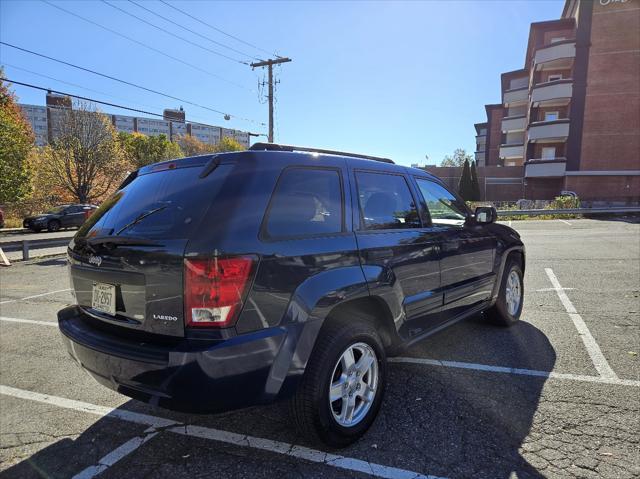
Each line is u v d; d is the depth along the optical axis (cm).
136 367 220
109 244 249
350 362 268
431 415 302
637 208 2367
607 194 3086
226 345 207
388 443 270
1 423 310
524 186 3538
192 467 253
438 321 366
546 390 335
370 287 275
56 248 1452
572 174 3133
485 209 425
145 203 262
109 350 234
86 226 300
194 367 205
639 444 261
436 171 4175
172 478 243
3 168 2553
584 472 237
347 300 259
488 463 247
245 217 223
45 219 2345
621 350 413
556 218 2377
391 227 320
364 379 281
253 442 277
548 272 811
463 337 461
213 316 208
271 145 285
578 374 362
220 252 209
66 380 384
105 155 3153
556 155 3397
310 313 237
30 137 3244
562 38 3366
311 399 243
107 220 279
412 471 242
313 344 239
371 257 285
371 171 324
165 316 221
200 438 285
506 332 476
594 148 3092
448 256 373
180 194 246
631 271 794
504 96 4219
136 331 238
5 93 3092
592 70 3067
